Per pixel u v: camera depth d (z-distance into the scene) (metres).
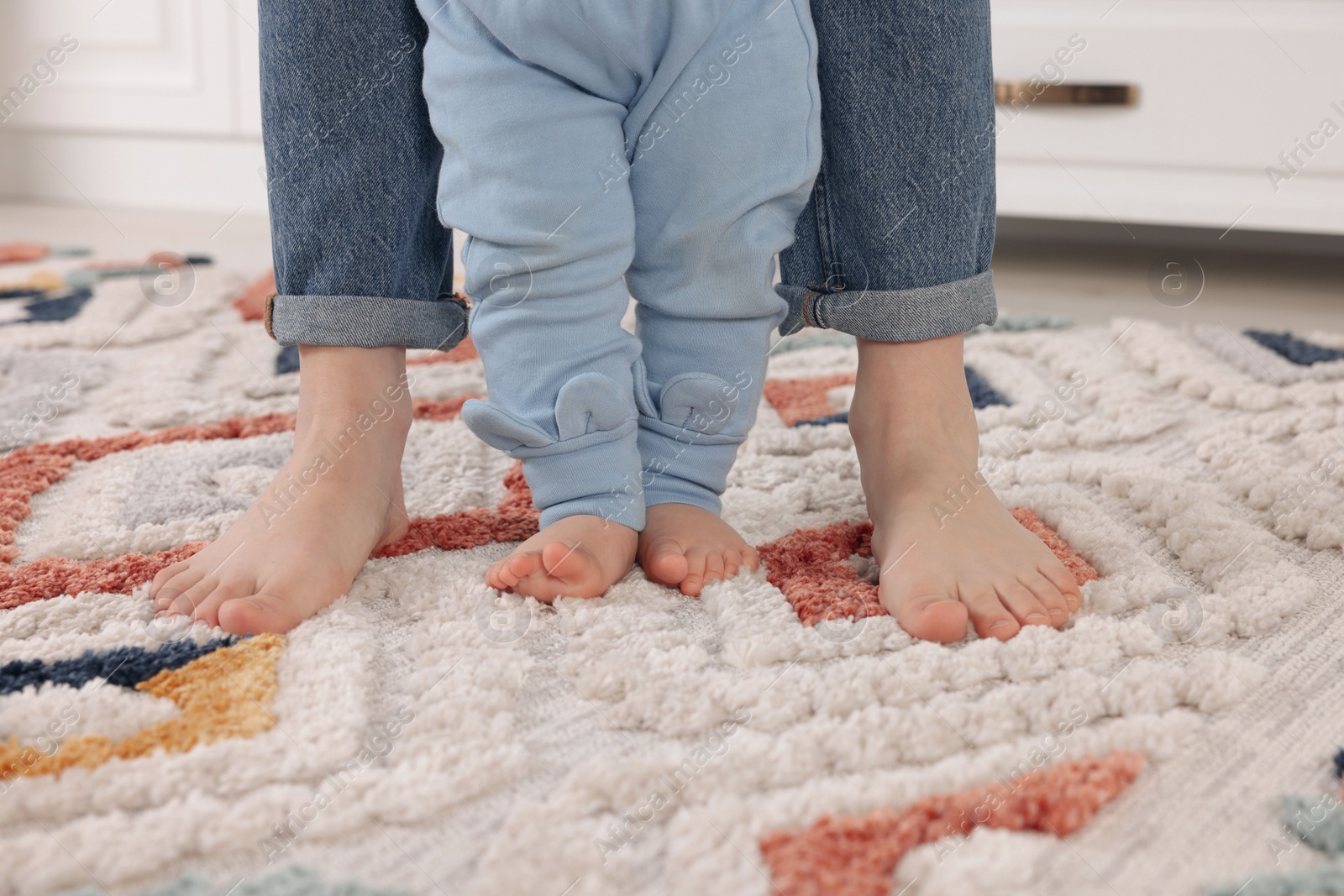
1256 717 0.49
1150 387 1.00
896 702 0.50
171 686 0.50
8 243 1.77
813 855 0.40
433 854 0.41
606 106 0.59
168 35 2.01
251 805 0.42
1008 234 1.95
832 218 0.67
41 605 0.58
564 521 0.62
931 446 0.66
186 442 0.86
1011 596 0.57
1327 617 0.58
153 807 0.43
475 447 0.85
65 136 2.13
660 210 0.62
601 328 0.60
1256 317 1.31
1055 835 0.41
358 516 0.63
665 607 0.60
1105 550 0.65
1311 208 1.39
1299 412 0.90
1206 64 1.39
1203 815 0.43
